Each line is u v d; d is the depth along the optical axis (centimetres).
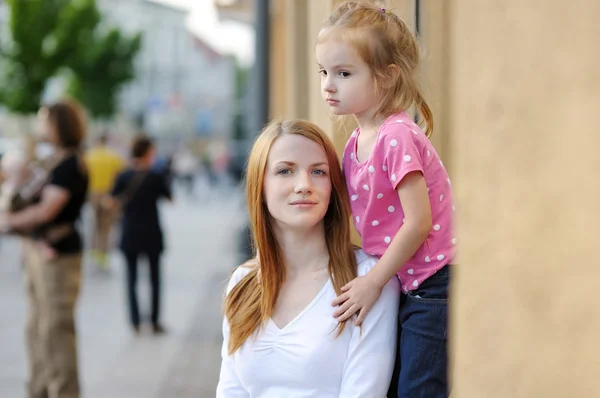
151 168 820
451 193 189
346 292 183
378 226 189
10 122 2367
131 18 5303
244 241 1055
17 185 487
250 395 191
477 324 85
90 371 660
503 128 78
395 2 266
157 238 815
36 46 2331
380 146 182
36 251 486
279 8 964
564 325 71
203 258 1434
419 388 181
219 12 1179
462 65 86
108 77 2650
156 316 817
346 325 183
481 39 82
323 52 187
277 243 194
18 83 2352
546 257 73
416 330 182
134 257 812
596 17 67
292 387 185
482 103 82
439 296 183
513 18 76
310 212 185
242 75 5809
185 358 700
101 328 844
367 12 186
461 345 89
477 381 85
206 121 5288
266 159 190
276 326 188
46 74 2375
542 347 74
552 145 71
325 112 280
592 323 68
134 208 810
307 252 192
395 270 179
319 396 183
